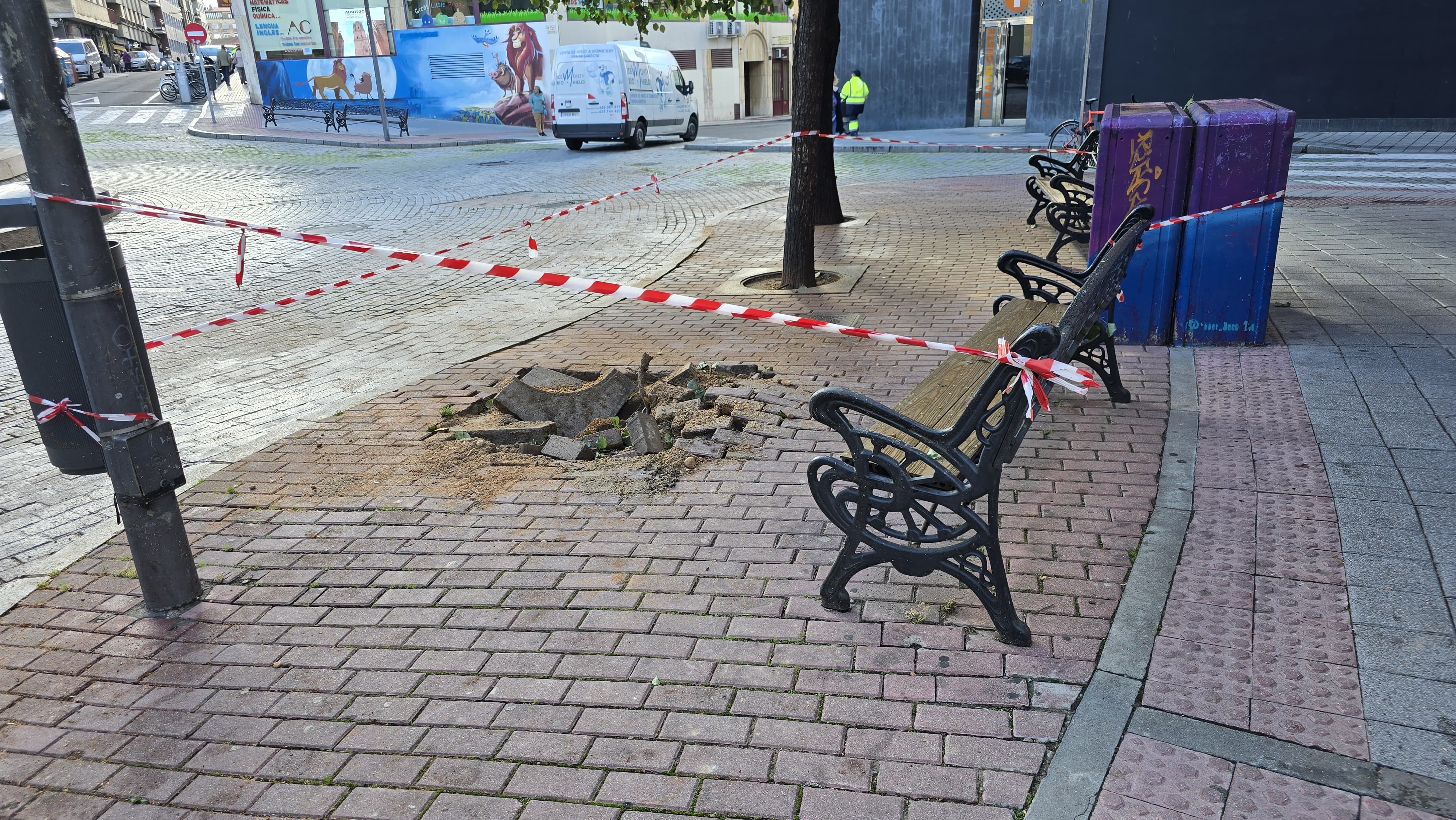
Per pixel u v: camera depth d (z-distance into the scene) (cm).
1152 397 542
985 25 2475
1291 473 432
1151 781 255
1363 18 1877
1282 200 593
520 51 3253
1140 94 2147
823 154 1197
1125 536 387
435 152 2584
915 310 780
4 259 343
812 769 267
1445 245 895
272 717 304
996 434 303
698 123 2859
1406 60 1867
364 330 818
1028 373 288
